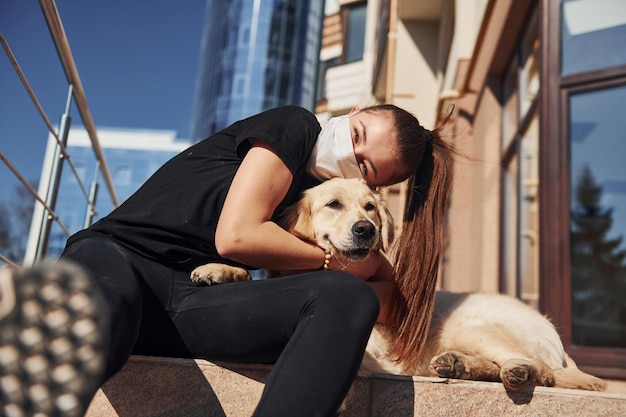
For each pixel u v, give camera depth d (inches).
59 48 115.2
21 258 166.2
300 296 59.2
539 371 75.8
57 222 124.6
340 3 520.4
